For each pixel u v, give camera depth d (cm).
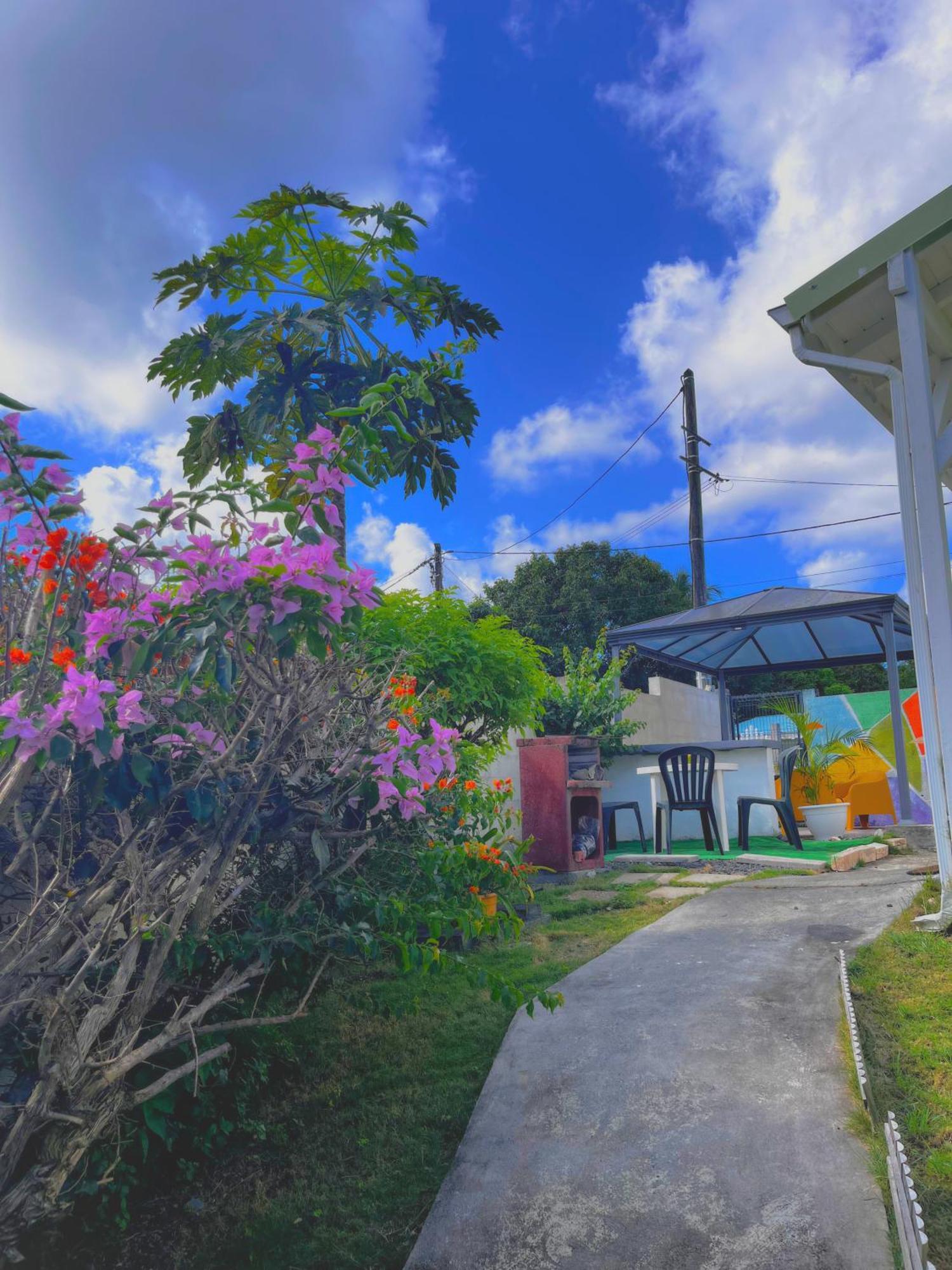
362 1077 365
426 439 499
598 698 1087
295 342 565
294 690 237
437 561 2562
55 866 244
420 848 363
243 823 240
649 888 673
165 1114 298
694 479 2083
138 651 208
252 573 208
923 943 437
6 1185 231
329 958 305
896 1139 215
